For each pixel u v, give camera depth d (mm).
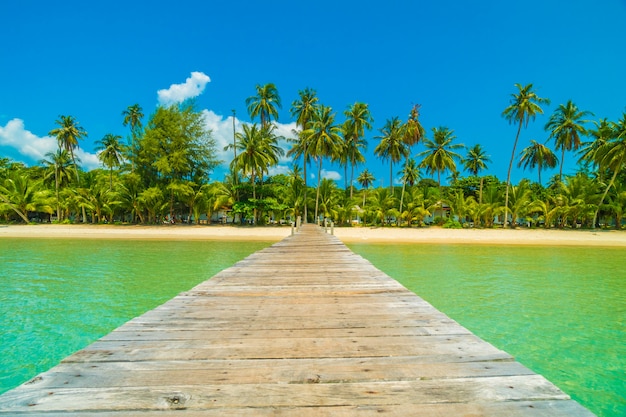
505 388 1928
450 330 3025
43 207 40312
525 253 18797
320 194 40312
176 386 1966
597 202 34562
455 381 2020
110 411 1718
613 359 4859
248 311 3705
